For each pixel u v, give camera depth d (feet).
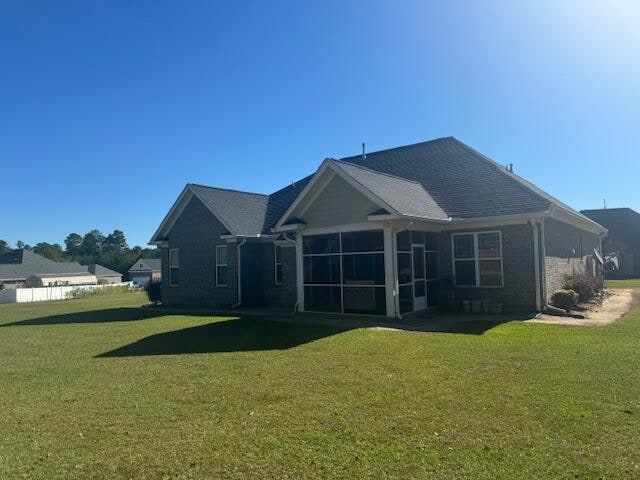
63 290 156.04
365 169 55.26
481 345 33.37
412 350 32.53
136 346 38.45
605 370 25.43
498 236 53.98
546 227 54.65
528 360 28.19
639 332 38.09
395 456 15.44
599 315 50.01
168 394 23.53
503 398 21.02
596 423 17.80
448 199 59.41
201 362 30.99
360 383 24.41
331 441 16.87
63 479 14.58
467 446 16.06
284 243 68.80
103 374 28.60
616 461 14.69
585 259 77.97
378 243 50.37
